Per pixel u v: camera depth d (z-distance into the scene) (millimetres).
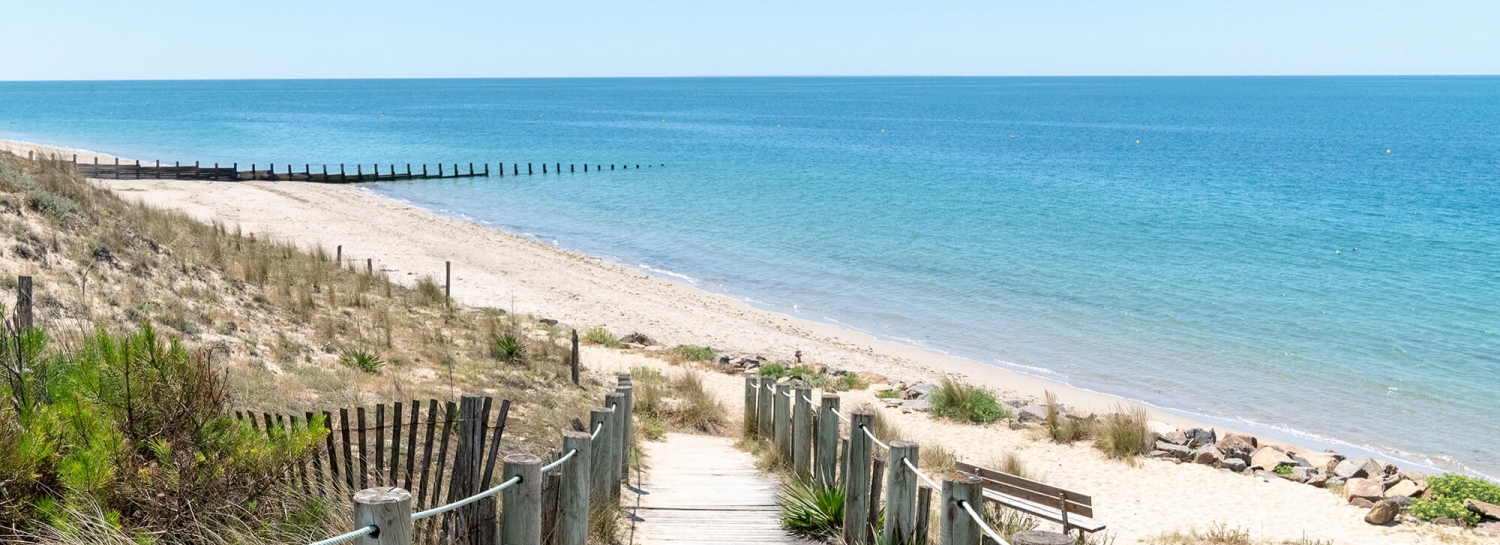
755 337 24406
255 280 18891
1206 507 12500
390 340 16453
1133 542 11133
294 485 6344
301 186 50531
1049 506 9281
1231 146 90750
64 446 6070
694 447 12484
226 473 6059
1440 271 33031
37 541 5391
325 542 4016
